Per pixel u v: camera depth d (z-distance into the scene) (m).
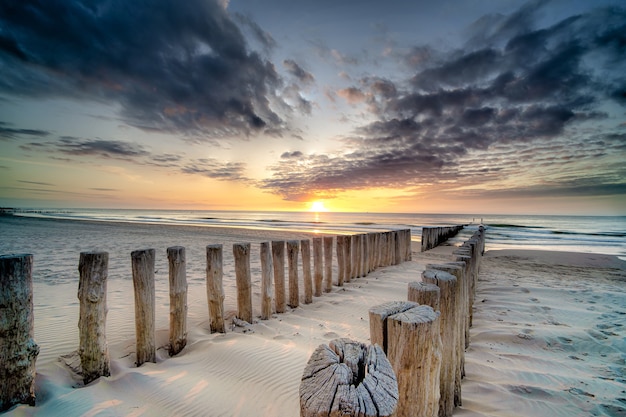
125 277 7.19
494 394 2.85
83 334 2.98
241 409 2.65
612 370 3.34
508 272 9.42
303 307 5.64
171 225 28.89
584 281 8.05
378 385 1.04
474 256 5.86
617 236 24.73
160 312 4.93
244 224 35.41
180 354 3.71
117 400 2.68
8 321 2.45
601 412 2.60
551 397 2.80
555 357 3.66
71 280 6.82
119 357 3.50
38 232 17.62
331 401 0.96
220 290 4.34
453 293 2.50
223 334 4.22
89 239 14.78
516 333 4.30
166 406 2.64
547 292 6.67
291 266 5.70
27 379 2.53
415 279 7.86
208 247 4.32
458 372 2.69
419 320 1.69
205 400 2.74
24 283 2.55
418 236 23.20
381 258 9.80
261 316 4.98
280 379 3.10
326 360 1.17
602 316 5.07
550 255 13.48
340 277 7.22
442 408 2.42
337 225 34.66
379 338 1.78
